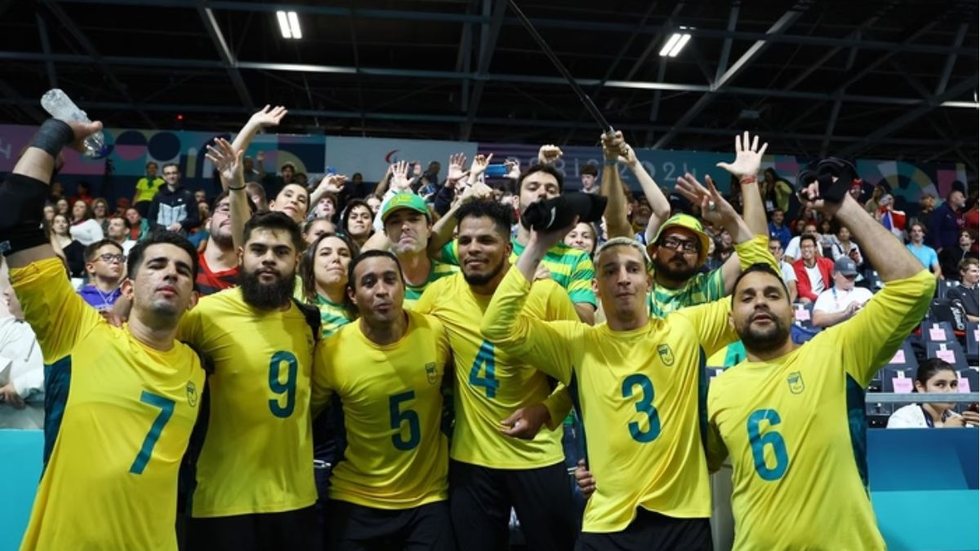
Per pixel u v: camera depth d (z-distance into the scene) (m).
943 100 11.61
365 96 13.62
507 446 2.72
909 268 2.36
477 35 10.95
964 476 3.49
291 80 12.93
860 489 2.38
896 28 10.34
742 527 2.45
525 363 2.70
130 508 2.19
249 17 10.19
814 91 12.75
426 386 2.75
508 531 2.78
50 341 2.26
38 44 11.59
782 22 9.59
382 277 2.65
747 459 2.45
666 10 9.85
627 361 2.55
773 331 2.49
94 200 9.31
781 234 9.94
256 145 10.81
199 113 13.98
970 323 6.68
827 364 2.46
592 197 2.45
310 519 2.57
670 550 2.38
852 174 2.43
